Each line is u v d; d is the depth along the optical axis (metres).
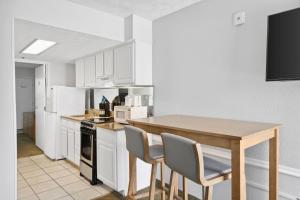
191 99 2.45
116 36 2.85
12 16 2.07
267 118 1.82
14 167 2.11
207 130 1.36
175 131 1.57
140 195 2.00
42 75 4.44
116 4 2.49
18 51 3.51
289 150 1.70
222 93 2.15
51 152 3.95
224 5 2.11
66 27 2.41
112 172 2.55
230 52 2.07
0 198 2.04
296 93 1.66
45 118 4.21
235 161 1.21
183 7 2.52
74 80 4.73
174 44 2.63
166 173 2.70
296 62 1.51
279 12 1.71
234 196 1.21
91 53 3.57
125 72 2.88
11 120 2.09
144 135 1.66
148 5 2.50
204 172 1.38
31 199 2.48
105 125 2.77
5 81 2.05
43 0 2.26
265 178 1.84
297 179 1.67
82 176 3.16
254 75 1.90
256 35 1.88
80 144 3.23
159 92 2.86
